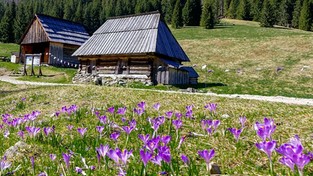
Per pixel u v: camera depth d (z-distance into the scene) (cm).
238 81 3853
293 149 322
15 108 1492
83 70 3594
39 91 1970
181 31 10150
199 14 12150
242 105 1255
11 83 2962
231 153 575
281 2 13350
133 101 1399
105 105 1316
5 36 10769
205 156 364
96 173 459
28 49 5472
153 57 3075
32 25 5244
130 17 3728
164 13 14850
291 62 4972
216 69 4750
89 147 612
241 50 6247
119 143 651
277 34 8019
